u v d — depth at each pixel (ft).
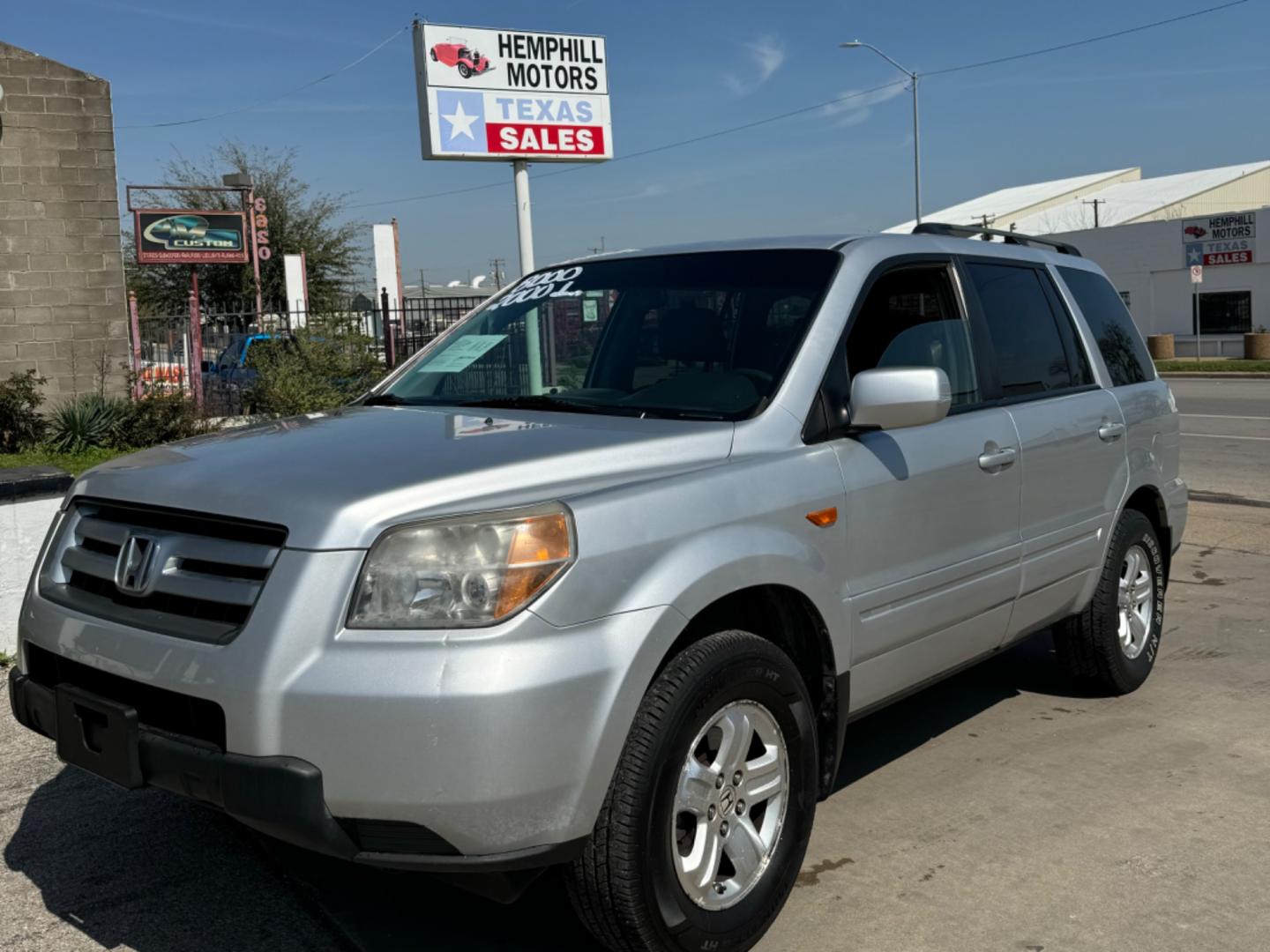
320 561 8.51
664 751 9.13
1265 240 137.08
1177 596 23.04
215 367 48.14
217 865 11.96
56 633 9.95
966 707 16.78
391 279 80.38
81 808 13.33
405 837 8.41
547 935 10.57
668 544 9.48
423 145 41.29
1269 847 12.12
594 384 12.60
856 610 11.38
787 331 11.88
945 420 12.95
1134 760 14.58
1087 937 10.42
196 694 8.65
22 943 10.43
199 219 80.69
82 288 40.50
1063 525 14.83
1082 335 16.34
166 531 9.54
